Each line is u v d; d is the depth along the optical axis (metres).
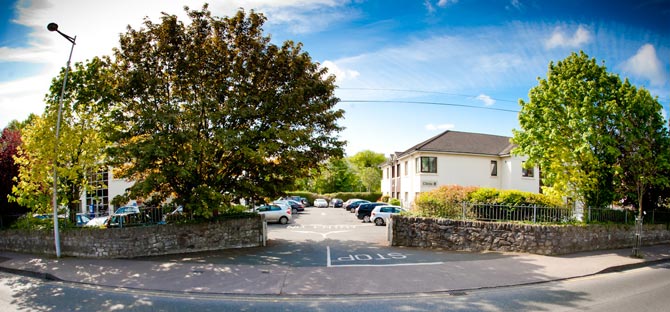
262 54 15.55
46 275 10.80
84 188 15.03
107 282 10.02
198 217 15.30
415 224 16.22
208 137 14.64
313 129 15.89
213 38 15.34
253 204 17.55
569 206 15.20
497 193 15.42
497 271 11.11
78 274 10.80
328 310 7.87
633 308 7.80
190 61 14.31
